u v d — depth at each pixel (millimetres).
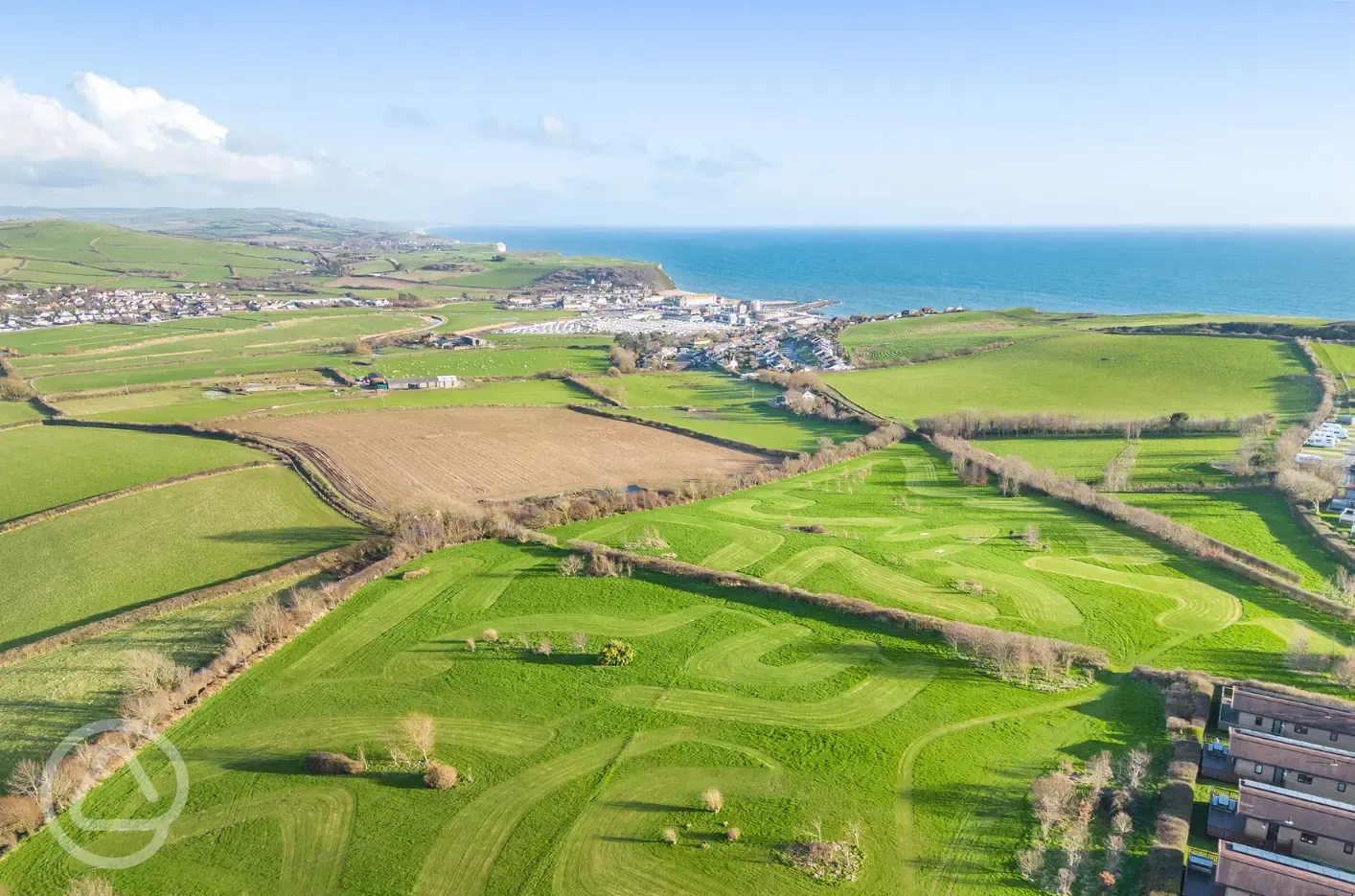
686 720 60594
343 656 70125
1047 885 43719
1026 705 61406
